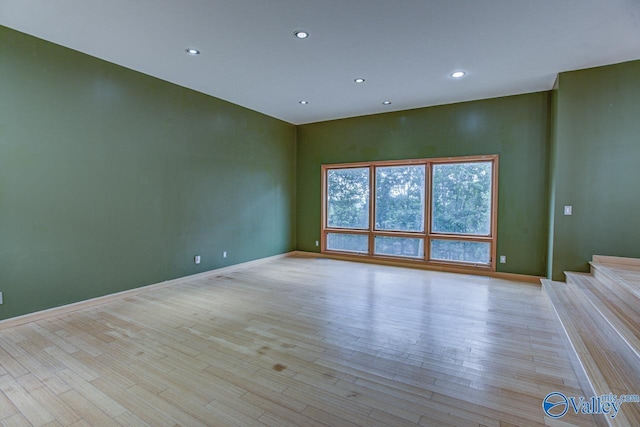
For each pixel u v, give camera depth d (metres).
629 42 3.24
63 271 3.44
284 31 3.04
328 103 5.42
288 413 1.87
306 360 2.47
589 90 3.90
